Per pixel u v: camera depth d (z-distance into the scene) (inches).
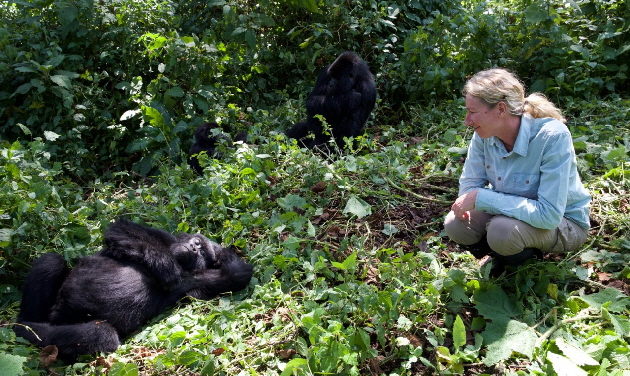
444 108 310.3
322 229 198.5
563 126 146.6
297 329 145.8
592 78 301.6
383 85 329.7
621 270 166.2
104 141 280.5
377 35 346.9
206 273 178.1
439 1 380.5
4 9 308.5
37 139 228.4
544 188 145.8
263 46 336.5
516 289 154.9
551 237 154.3
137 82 275.9
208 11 338.3
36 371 132.6
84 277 157.6
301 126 284.8
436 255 179.0
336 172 223.5
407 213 208.7
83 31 284.0
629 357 127.2
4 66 265.1
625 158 217.0
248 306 162.1
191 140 275.4
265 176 221.8
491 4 362.6
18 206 184.9
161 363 137.4
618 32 310.2
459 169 223.3
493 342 136.7
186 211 206.1
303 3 313.3
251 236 198.7
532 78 320.8
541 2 313.3
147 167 263.9
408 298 145.2
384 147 261.0
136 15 293.6
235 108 300.7
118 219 177.2
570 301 149.1
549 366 128.6
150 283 166.2
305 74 340.5
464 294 148.9
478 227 161.9
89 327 147.2
